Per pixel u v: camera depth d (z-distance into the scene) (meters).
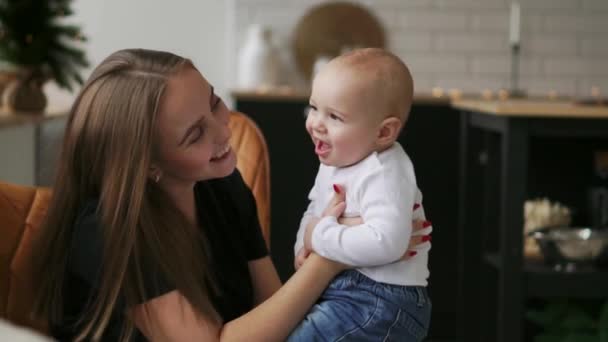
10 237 1.45
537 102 3.64
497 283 3.53
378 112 1.44
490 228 3.50
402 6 4.58
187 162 1.32
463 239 3.66
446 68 4.62
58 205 1.36
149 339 1.28
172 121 1.29
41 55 3.35
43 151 3.52
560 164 3.82
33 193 1.51
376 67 1.45
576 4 4.63
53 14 3.39
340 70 1.45
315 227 1.41
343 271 1.43
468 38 4.61
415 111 4.14
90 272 1.28
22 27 3.35
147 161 1.28
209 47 4.71
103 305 1.26
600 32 4.65
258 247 1.62
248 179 1.85
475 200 3.64
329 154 1.47
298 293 1.37
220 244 1.51
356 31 4.56
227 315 1.45
